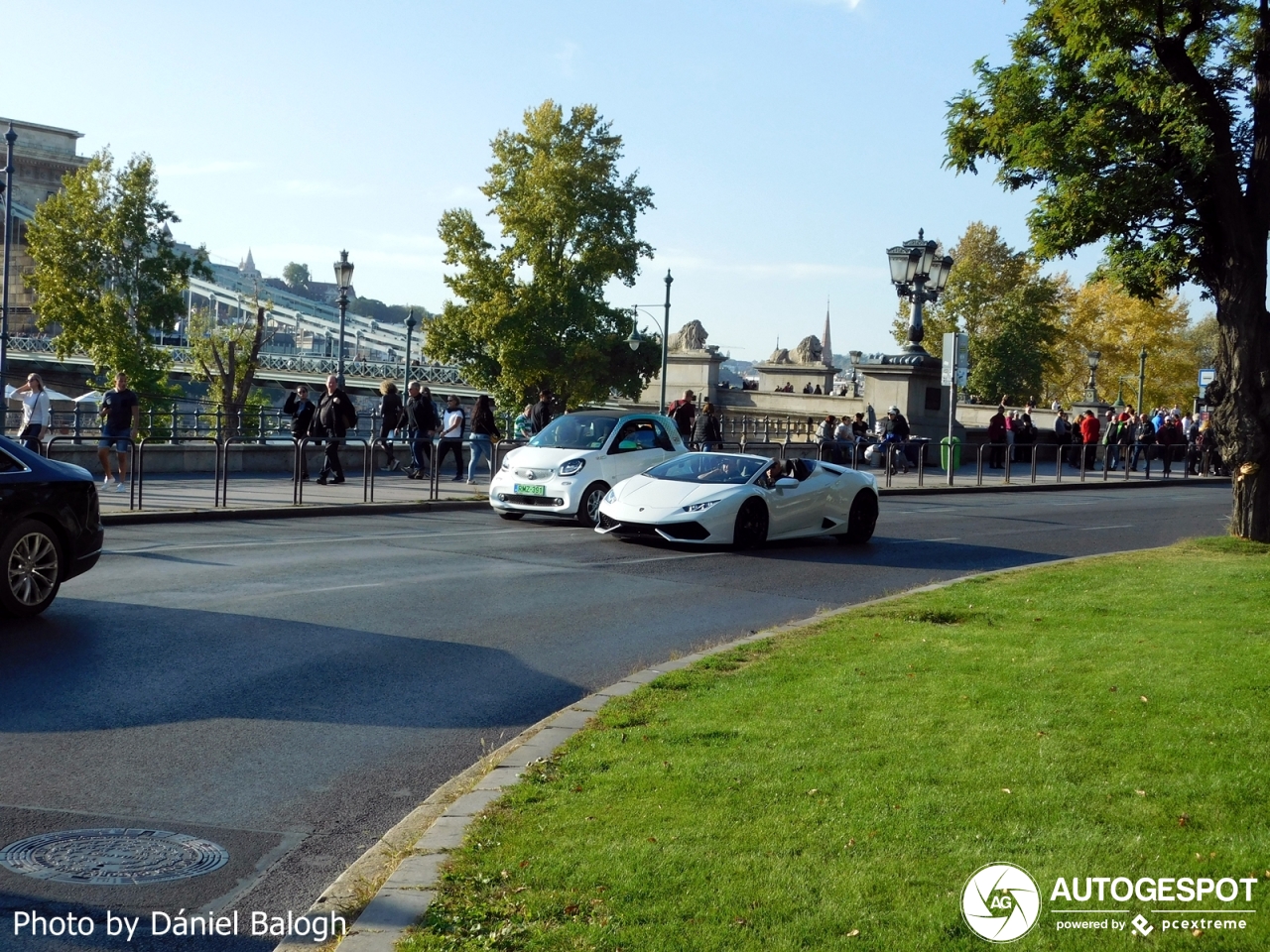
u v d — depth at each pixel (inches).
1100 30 548.7
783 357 2878.9
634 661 356.5
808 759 230.5
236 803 224.2
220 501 745.0
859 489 678.5
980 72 612.4
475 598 451.5
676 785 214.7
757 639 369.4
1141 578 493.0
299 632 376.8
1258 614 394.0
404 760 255.1
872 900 163.0
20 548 377.4
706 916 158.1
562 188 2009.1
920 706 272.2
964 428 1544.0
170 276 2351.1
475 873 176.6
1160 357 2770.7
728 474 642.2
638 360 2134.6
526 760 240.8
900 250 1365.7
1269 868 173.6
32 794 223.5
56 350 2380.7
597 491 705.6
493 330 1989.4
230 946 164.9
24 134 4431.6
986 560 621.0
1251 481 612.4
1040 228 595.8
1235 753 230.7
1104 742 239.8
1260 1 566.9
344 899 173.2
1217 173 565.6
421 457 996.6
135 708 285.0
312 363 3230.8
